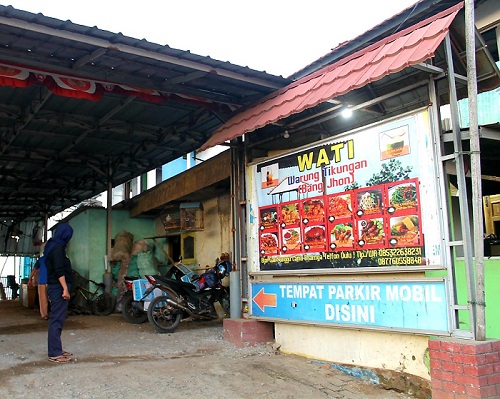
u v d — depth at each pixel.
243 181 7.11
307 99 5.64
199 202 10.22
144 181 16.89
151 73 6.51
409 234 4.78
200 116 8.95
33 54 5.82
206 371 5.29
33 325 9.12
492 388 3.99
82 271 12.34
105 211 12.47
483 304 4.17
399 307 4.79
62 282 5.72
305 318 5.82
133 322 9.25
